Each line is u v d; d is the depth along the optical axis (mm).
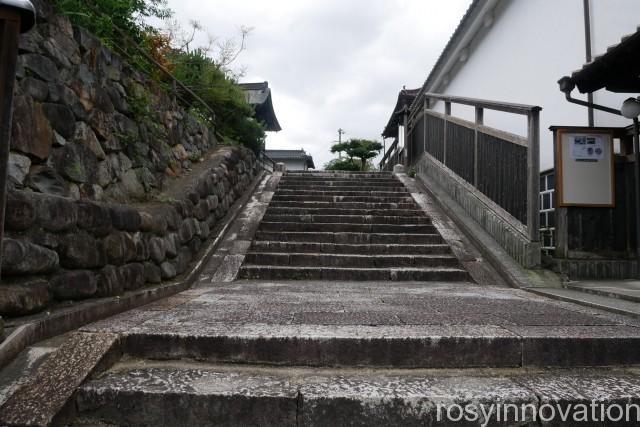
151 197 4680
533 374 2248
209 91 8375
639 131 4746
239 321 2711
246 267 5312
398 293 4145
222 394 1903
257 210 7406
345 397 1897
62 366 2037
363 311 3107
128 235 3447
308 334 2367
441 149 8570
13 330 2113
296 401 1891
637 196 4758
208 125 8008
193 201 5320
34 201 2363
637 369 2340
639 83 4781
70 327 2457
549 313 3084
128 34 5285
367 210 7449
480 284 4941
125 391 1917
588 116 5609
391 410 1892
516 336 2373
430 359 2326
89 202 2918
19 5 1923
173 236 4496
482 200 6266
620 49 4059
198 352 2332
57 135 3242
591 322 2771
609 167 5039
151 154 5051
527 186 4941
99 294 2955
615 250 5004
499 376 2211
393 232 6754
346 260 5660
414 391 1971
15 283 2227
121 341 2334
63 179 3293
